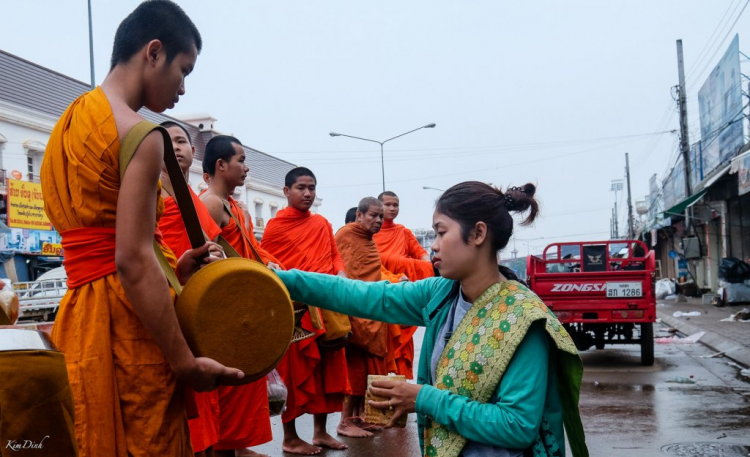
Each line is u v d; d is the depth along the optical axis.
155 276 2.05
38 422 1.69
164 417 2.16
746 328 13.34
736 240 21.30
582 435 2.27
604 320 9.73
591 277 9.77
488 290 2.28
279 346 2.32
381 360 5.98
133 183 2.05
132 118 2.15
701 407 6.75
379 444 5.41
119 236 2.03
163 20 2.29
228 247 3.04
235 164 4.40
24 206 24.91
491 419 2.09
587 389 7.88
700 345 12.16
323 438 5.34
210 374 2.16
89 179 2.08
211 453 3.42
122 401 2.12
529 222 2.44
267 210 41.69
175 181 2.35
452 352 2.25
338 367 5.30
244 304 2.25
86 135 2.10
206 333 2.19
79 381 2.08
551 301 9.90
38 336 1.77
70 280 2.16
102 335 2.10
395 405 2.21
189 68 2.40
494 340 2.17
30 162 26.30
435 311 2.47
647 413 6.52
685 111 23.84
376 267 6.41
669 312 19.05
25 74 26.20
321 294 2.62
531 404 2.12
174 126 3.93
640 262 11.18
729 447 5.19
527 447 2.20
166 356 2.09
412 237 8.06
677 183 26.83
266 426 4.11
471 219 2.28
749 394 7.38
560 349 2.13
